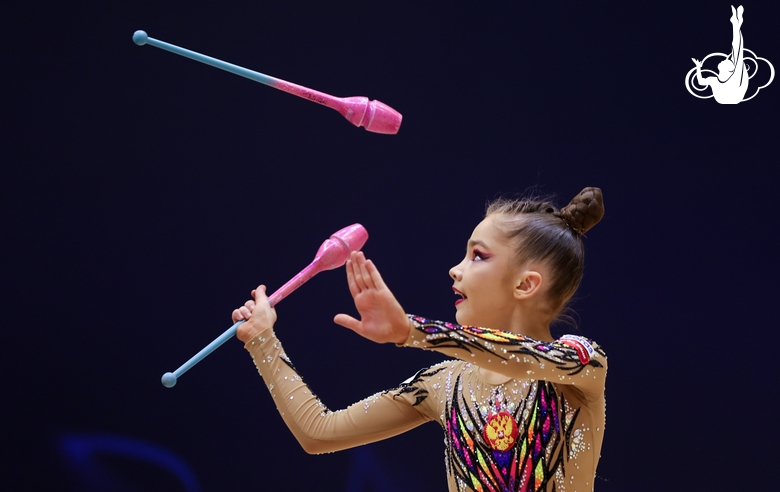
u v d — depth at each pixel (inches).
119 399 481.4
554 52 501.7
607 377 486.6
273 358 245.4
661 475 479.8
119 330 486.3
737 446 480.4
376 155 500.7
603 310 492.1
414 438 483.8
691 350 487.5
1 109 490.3
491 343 194.5
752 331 486.9
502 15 502.0
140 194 493.4
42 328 483.8
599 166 498.0
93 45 494.9
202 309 490.0
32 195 490.0
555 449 223.5
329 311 493.7
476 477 229.9
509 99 501.7
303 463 481.7
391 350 492.1
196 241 493.4
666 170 497.4
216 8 498.3
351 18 501.7
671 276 492.4
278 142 499.2
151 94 496.1
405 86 501.7
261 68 498.3
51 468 474.3
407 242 496.1
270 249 494.6
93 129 494.0
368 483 480.4
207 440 481.7
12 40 492.1
